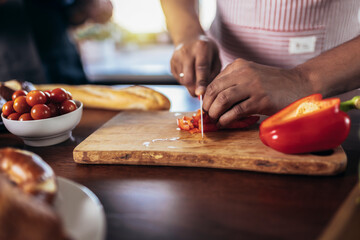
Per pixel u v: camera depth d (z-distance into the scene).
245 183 0.49
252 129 0.63
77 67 1.33
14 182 0.40
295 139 0.50
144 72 1.64
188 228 0.41
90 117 0.79
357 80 0.62
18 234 0.32
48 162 0.57
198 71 0.69
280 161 0.50
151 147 0.56
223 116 0.59
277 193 0.46
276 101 0.58
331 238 0.37
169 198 0.46
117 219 0.42
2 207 0.31
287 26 0.82
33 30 1.14
